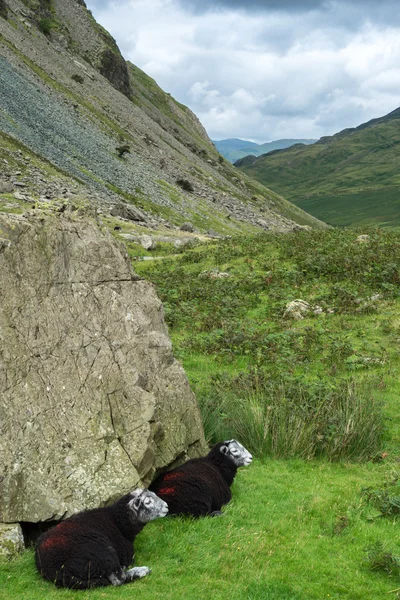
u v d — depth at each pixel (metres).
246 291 22.48
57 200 11.29
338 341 15.89
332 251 24.91
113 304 8.76
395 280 20.70
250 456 8.52
